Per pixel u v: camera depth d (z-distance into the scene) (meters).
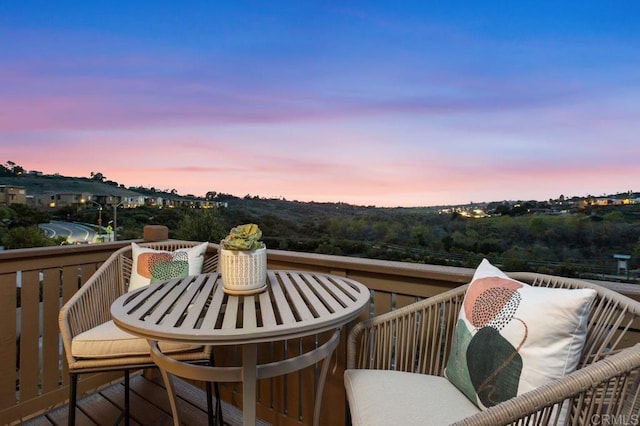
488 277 1.25
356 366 1.55
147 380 2.44
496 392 1.02
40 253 2.07
